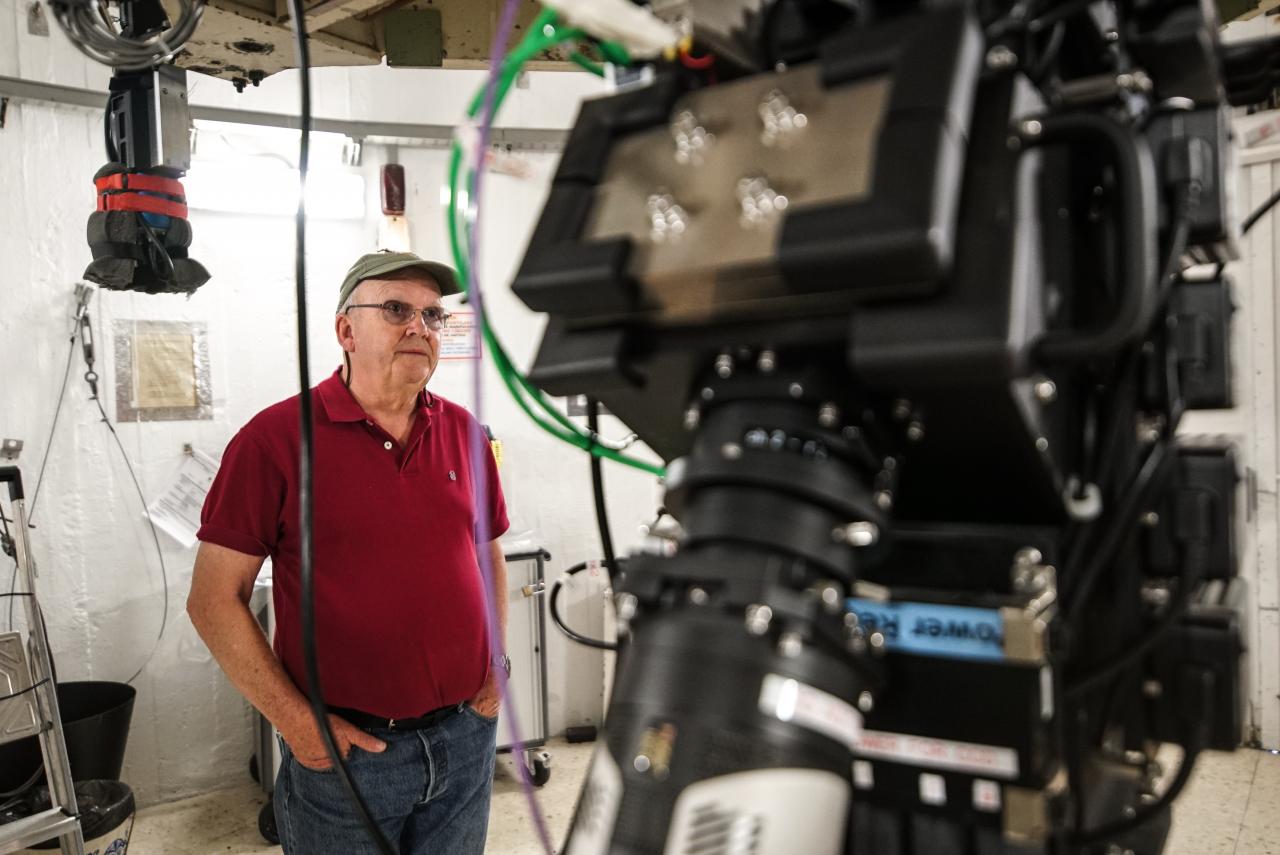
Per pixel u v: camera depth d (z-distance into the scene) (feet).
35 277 8.86
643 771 1.54
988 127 1.72
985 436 1.81
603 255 1.81
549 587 11.01
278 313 10.18
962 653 1.88
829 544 1.68
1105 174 2.08
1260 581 9.92
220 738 9.94
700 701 1.54
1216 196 2.24
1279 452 9.68
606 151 2.01
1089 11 2.13
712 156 1.82
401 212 10.32
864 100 1.69
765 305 1.74
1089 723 2.29
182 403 9.66
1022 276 1.56
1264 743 10.00
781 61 2.17
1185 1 2.30
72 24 2.97
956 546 1.95
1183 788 2.34
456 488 5.74
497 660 2.74
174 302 9.60
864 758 2.01
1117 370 2.20
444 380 10.66
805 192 1.65
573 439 2.63
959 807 1.90
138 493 9.44
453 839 5.51
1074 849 2.08
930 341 1.55
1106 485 2.23
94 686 8.87
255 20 4.04
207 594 4.99
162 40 3.00
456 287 5.98
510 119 10.73
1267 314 9.68
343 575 5.16
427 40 4.41
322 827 5.07
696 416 1.95
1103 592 2.30
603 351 1.94
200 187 9.51
